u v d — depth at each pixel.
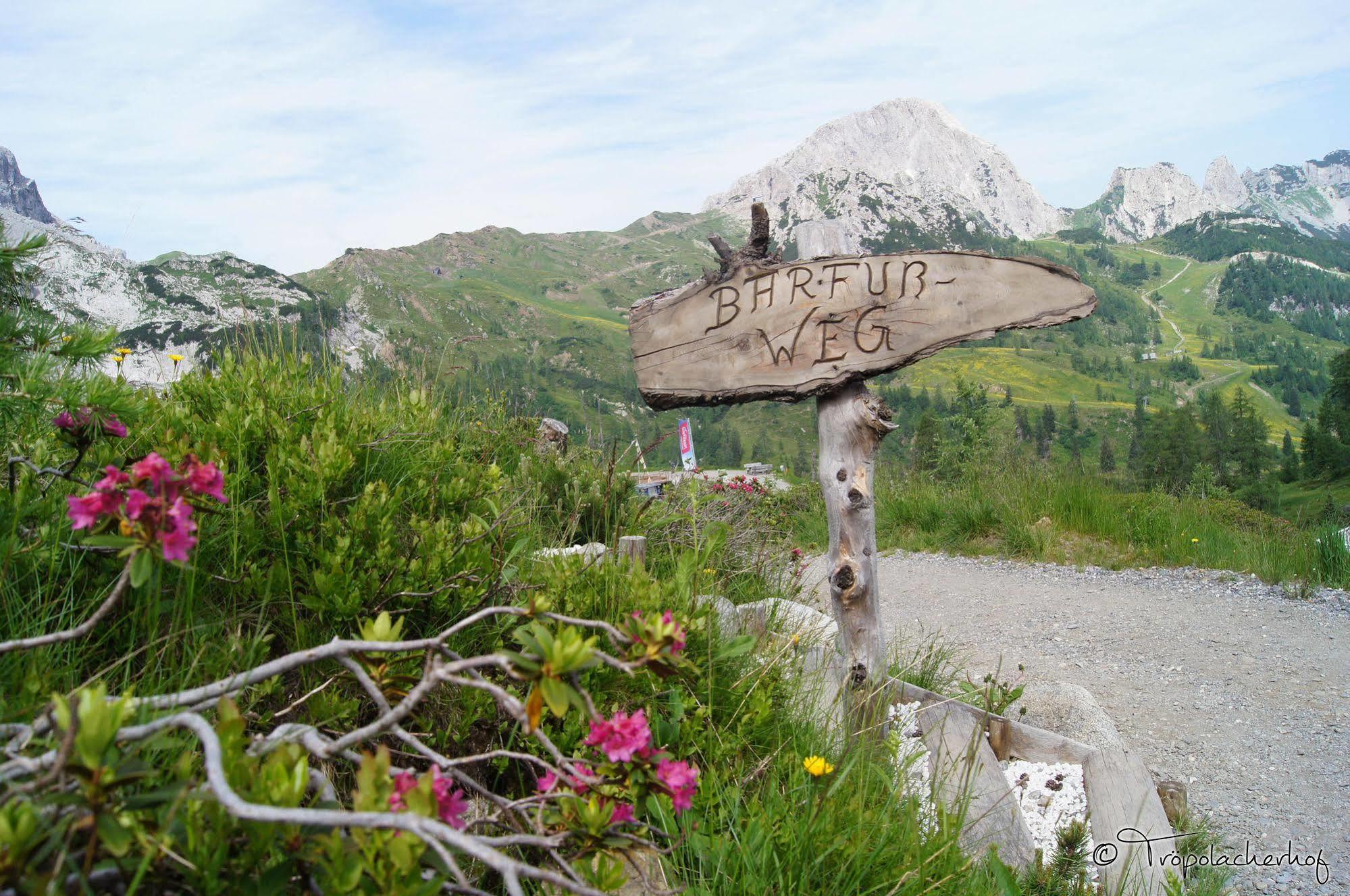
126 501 1.36
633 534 4.62
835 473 3.62
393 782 1.20
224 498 1.41
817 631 4.10
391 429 3.22
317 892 1.15
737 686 2.97
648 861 2.19
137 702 1.27
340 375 3.61
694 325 3.84
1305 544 8.88
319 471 2.61
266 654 2.16
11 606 1.84
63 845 1.01
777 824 2.39
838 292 3.61
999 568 9.57
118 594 1.36
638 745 1.38
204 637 2.05
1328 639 6.59
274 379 3.15
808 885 2.21
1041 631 7.11
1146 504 10.26
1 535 1.93
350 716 2.17
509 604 2.78
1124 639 6.80
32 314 2.22
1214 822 4.00
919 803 2.76
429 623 2.55
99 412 2.13
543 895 1.95
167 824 1.04
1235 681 5.82
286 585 2.34
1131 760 3.70
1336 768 4.50
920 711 3.75
